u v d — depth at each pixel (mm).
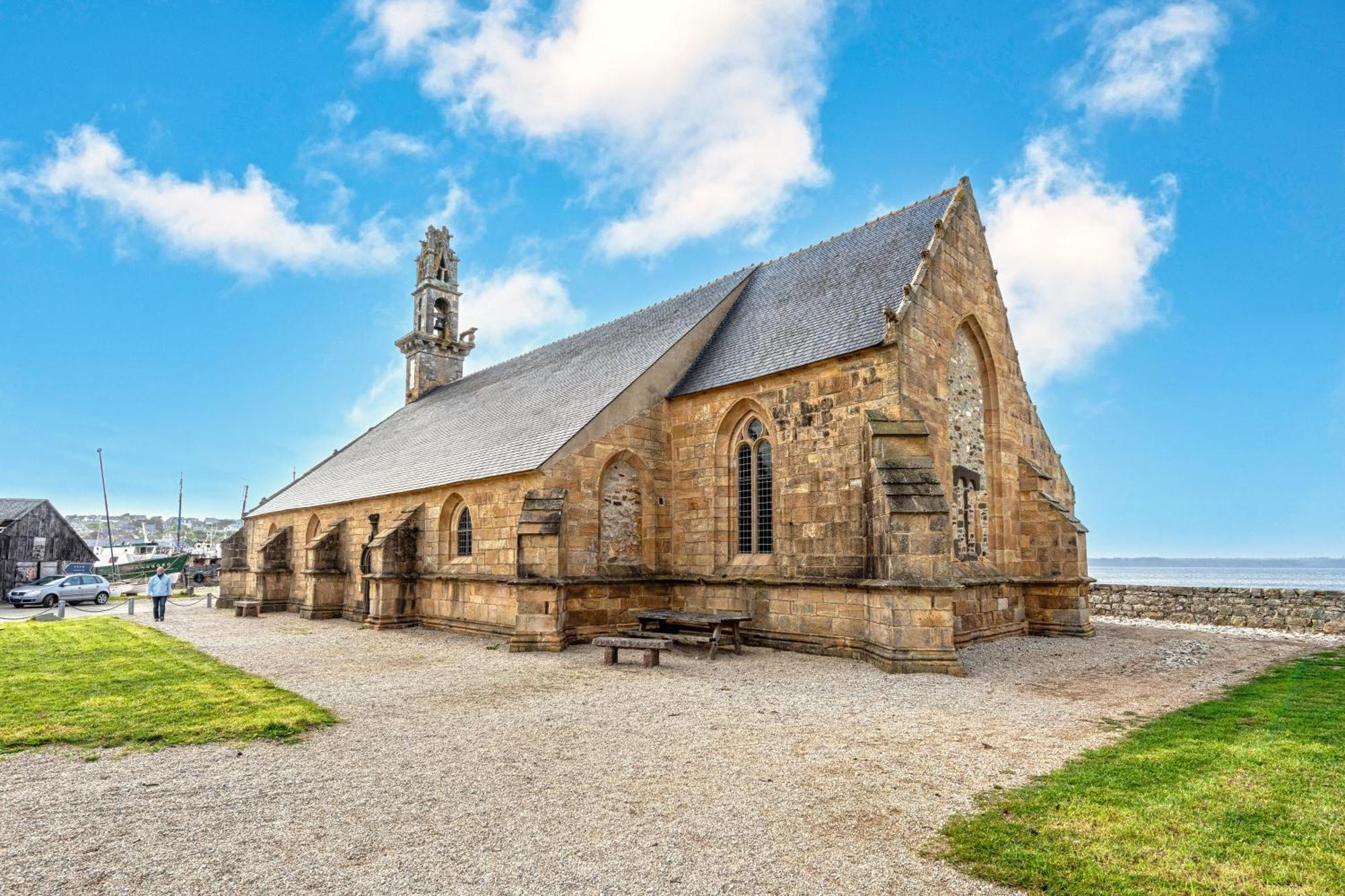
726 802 7535
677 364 23750
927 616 15406
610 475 21797
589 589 20562
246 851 6375
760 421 20859
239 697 12688
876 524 16625
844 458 18109
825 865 6047
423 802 7570
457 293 47375
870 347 17641
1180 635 21875
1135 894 5387
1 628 25016
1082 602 21688
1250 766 8000
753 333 23062
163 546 91312
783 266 26562
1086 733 10039
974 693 13078
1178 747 8906
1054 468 26203
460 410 35031
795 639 18672
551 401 26406
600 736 10203
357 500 30266
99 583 44188
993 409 22391
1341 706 11000
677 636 19531
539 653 18719
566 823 6996
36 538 50844
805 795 7711
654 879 5820
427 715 11578
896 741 9820
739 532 21234
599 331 33750
